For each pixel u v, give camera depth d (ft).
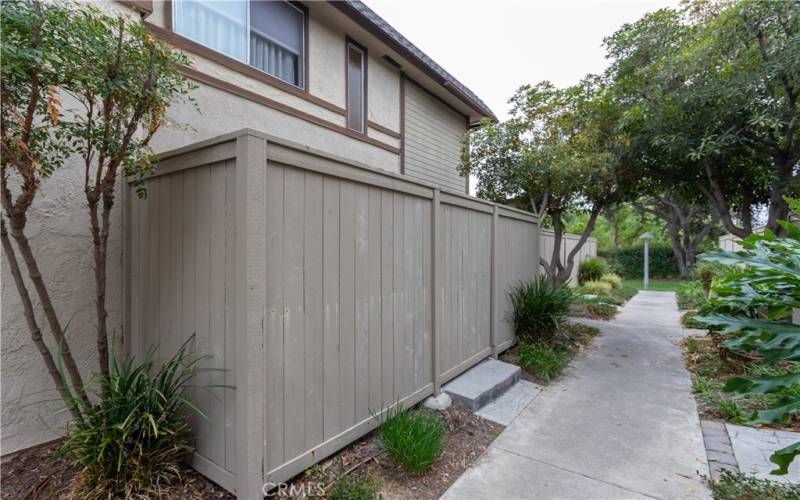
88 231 9.37
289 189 7.45
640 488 7.87
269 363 7.02
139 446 6.78
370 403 9.41
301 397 7.65
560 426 10.64
